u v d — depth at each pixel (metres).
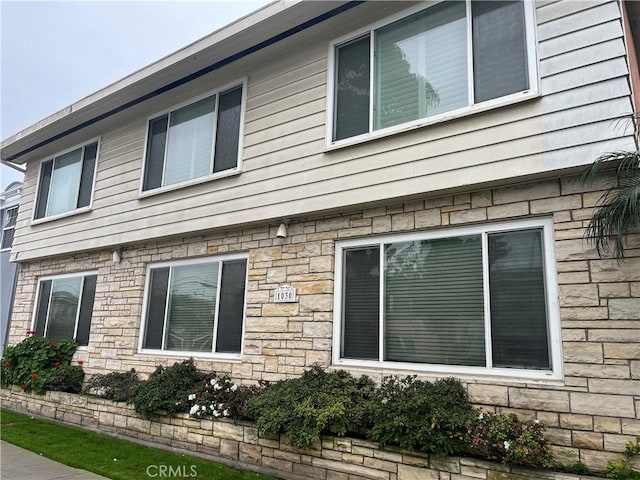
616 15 4.23
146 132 8.41
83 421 7.26
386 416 4.34
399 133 5.29
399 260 5.25
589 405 3.86
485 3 5.04
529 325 4.32
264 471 5.04
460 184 4.77
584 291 4.05
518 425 3.92
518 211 4.53
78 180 9.61
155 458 5.55
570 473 3.69
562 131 4.31
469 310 4.69
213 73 7.42
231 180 6.87
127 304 7.96
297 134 6.26
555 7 4.55
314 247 5.89
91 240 8.81
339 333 5.50
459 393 4.37
